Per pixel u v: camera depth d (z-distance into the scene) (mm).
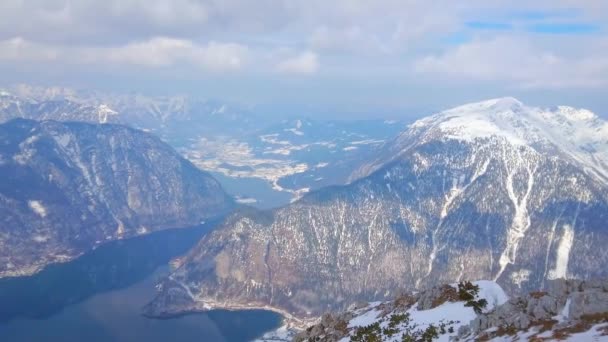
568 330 70125
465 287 117375
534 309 78438
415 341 95562
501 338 77000
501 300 112000
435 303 119000
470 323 87625
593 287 80312
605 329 66812
